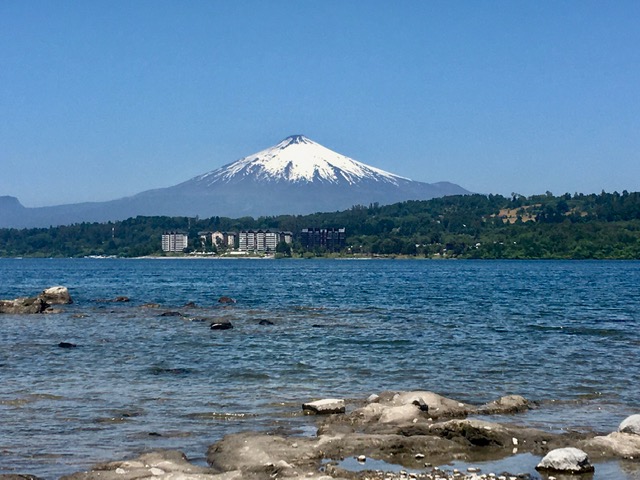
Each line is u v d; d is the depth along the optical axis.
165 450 23.73
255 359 42.88
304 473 21.02
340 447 23.69
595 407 30.47
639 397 32.41
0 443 24.86
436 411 28.05
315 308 80.81
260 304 88.56
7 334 55.78
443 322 64.31
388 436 24.30
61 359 42.91
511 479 21.20
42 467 22.38
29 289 129.00
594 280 157.50
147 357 43.69
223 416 28.66
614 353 44.84
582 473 21.89
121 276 193.88
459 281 155.62
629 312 75.12
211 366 40.41
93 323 64.31
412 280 162.12
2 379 36.34
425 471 21.98
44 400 31.45
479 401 31.70
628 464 22.72
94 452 23.92
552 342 50.12
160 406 30.42
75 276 193.75
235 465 22.17
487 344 49.12
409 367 40.03
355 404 30.50
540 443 24.45
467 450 23.98
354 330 57.84
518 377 37.03
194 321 65.81
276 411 29.62
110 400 31.52
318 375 37.69
